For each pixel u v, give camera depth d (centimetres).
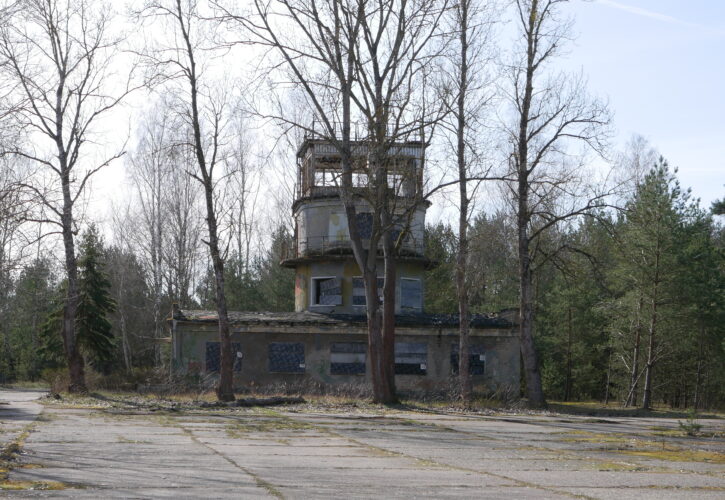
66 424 1847
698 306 4116
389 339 3169
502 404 3431
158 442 1459
